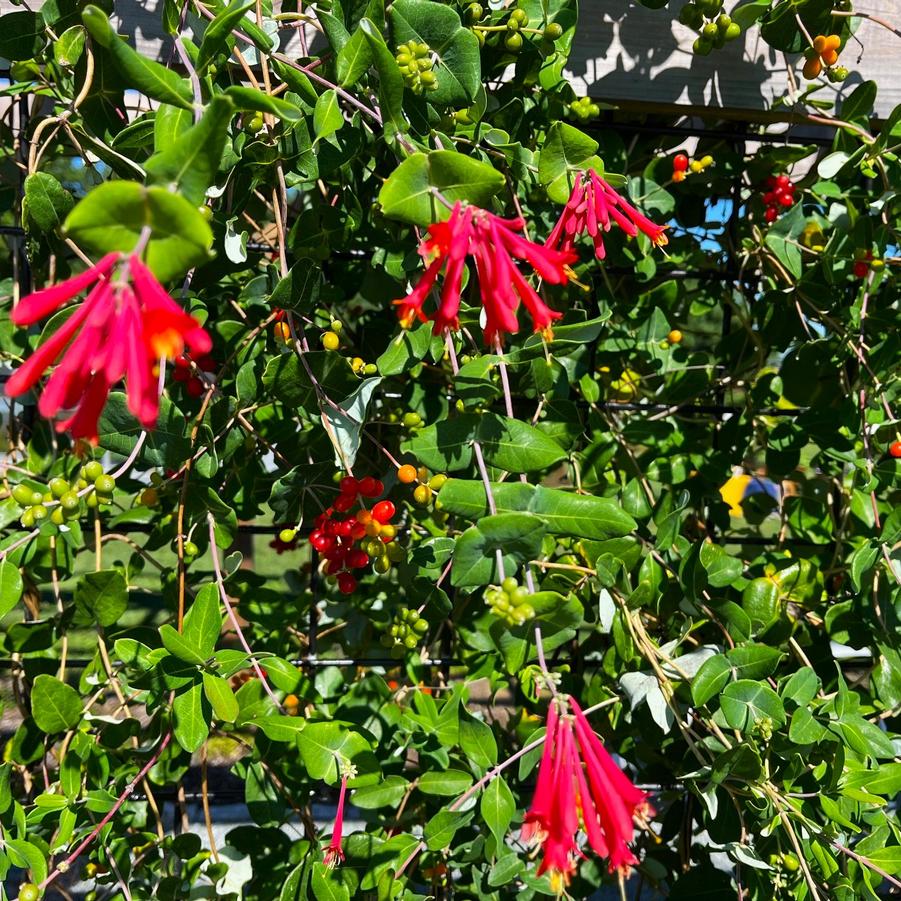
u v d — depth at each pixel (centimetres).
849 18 217
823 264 243
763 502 322
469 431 158
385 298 259
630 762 251
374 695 223
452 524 232
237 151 173
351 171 208
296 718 178
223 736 226
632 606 204
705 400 288
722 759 178
